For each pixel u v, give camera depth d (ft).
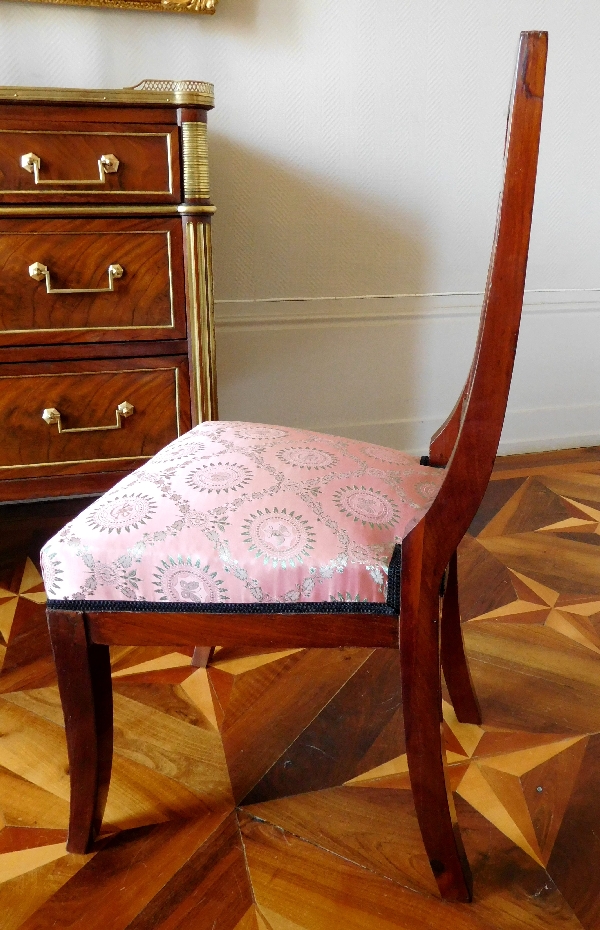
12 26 5.14
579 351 7.50
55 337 4.15
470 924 2.57
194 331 4.32
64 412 4.28
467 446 2.10
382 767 3.32
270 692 3.86
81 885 2.72
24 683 3.93
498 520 5.89
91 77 5.40
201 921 2.58
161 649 4.26
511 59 6.38
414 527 2.23
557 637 4.32
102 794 2.82
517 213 1.88
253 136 5.90
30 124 3.84
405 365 6.91
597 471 7.02
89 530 2.45
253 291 6.27
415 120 6.27
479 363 2.04
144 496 2.58
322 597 2.35
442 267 6.76
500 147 6.57
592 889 2.71
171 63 5.53
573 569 5.11
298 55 5.81
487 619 4.50
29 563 5.26
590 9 6.43
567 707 3.72
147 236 4.15
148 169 4.05
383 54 6.02
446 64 6.21
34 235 3.99
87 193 4.00
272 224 6.15
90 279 4.13
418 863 2.83
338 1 5.77
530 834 2.94
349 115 6.08
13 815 3.06
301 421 6.75
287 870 2.79
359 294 6.59
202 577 2.36
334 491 2.59
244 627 2.43
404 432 7.11
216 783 3.23
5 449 4.25
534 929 2.55
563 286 7.25
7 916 2.60
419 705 2.41
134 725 3.59
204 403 4.44
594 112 6.75
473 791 3.15
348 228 6.37
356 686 3.91
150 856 2.85
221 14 5.52
